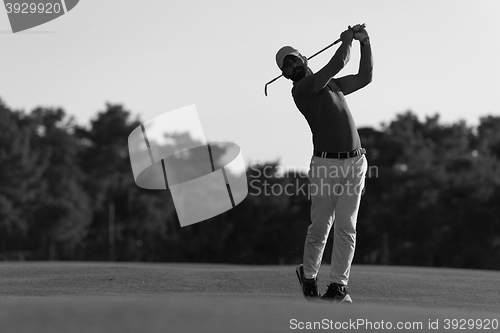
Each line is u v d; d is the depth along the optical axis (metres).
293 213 165.12
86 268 31.58
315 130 22.00
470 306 22.97
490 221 174.50
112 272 29.67
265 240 169.38
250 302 16.94
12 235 199.88
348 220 21.88
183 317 14.78
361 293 25.64
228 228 190.75
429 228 181.75
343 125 21.78
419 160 194.25
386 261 185.38
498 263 171.75
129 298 18.05
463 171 191.62
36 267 32.78
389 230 185.62
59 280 27.72
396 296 25.09
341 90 22.67
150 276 28.42
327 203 22.11
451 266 176.00
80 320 14.35
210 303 16.41
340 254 21.88
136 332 13.45
